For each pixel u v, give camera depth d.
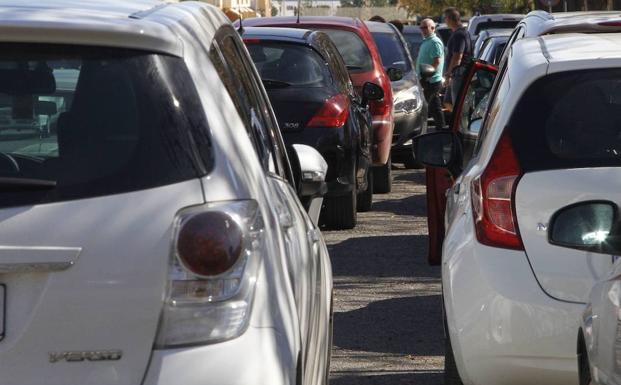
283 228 10.63
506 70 15.66
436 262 23.64
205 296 9.29
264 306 9.56
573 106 13.93
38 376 9.16
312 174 14.87
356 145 31.25
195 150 9.57
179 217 9.33
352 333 20.80
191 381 9.16
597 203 11.64
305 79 30.67
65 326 9.18
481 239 13.75
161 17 10.38
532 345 13.12
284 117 30.20
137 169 9.43
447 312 14.75
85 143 9.55
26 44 9.68
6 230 9.17
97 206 9.29
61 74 9.73
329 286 15.10
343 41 38.84
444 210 23.22
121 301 9.20
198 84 9.93
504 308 13.25
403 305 23.03
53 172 9.41
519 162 13.70
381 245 29.97
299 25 39.56
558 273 13.12
